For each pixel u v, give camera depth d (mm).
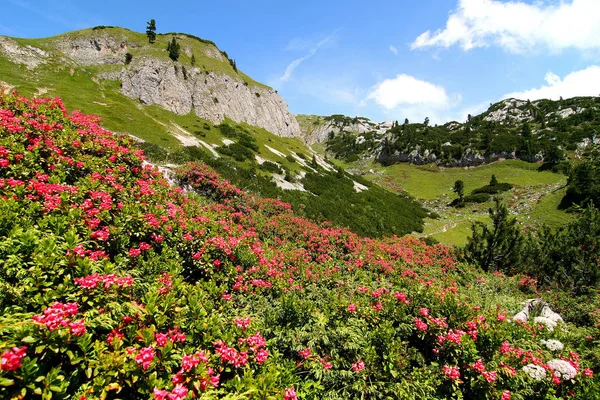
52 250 5004
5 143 8406
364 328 7355
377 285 12039
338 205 41906
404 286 12102
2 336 3367
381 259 15969
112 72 63719
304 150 88875
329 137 194250
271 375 4617
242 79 90938
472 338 7355
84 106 42250
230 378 4973
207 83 73312
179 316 5102
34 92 43188
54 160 9320
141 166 12969
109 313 4480
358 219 38969
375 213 45031
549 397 6648
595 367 8414
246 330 5684
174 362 4156
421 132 128750
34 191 7238
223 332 5480
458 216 60906
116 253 7070
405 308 8359
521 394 6617
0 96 11047
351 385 6203
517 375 6668
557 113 122188
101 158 11055
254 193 32406
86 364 3674
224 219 14516
